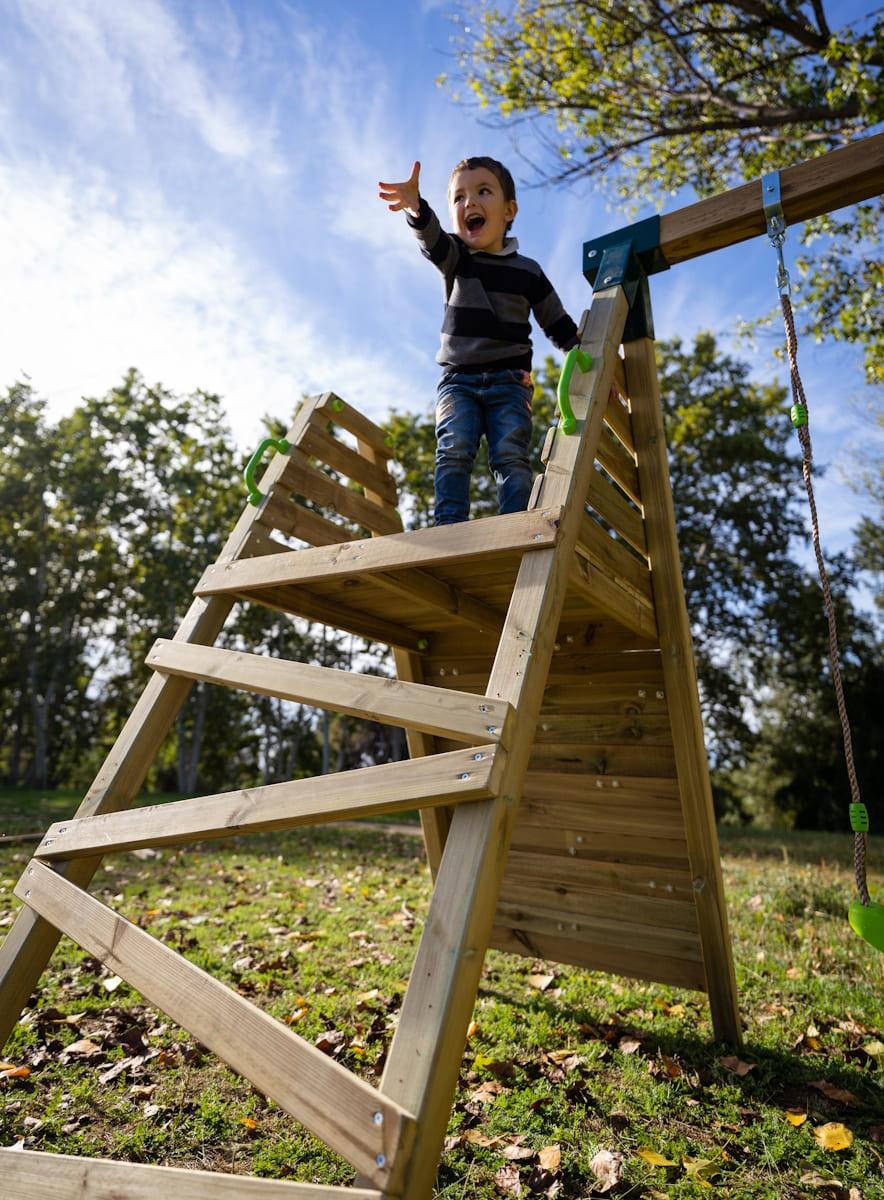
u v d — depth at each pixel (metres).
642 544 2.58
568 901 2.96
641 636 2.61
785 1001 2.98
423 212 2.65
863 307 7.09
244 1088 2.19
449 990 1.28
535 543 1.76
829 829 22.36
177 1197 1.27
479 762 1.47
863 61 6.18
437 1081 1.21
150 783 24.56
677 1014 2.84
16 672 24.38
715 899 2.58
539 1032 2.61
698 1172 1.80
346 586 2.46
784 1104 2.18
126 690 24.38
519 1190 1.72
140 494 23.72
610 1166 1.81
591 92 7.93
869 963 3.40
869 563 24.77
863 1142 1.97
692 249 2.50
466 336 2.74
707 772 2.63
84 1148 1.87
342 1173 1.79
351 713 1.76
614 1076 2.32
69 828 2.00
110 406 23.53
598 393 2.10
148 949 1.57
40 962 1.90
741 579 21.16
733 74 7.94
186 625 2.42
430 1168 1.16
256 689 1.97
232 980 3.06
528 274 2.78
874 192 2.21
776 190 2.28
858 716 22.34
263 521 2.59
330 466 2.96
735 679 21.73
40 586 24.02
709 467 20.84
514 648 1.65
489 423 2.72
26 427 24.42
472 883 1.38
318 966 3.23
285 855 6.56
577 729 2.91
